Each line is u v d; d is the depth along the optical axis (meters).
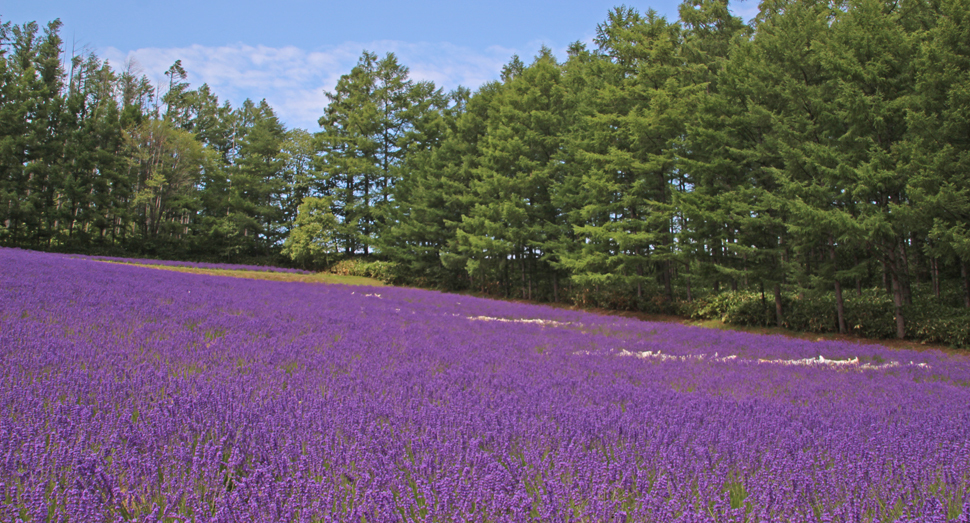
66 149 45.81
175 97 72.38
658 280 32.84
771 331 20.58
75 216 45.44
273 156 57.62
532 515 2.79
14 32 58.28
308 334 9.25
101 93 63.34
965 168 15.68
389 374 6.37
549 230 31.66
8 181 43.28
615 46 28.69
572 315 24.27
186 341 7.16
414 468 3.33
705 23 34.94
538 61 36.47
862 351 14.45
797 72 21.61
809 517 2.91
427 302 25.19
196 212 56.16
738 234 21.84
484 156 35.84
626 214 29.84
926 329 17.20
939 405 6.90
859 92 17.78
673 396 6.41
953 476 3.61
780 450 4.02
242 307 12.10
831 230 17.53
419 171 42.66
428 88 53.09
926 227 16.70
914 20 21.25
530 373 7.66
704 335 17.19
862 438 4.58
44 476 2.83
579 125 30.59
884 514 3.10
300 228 46.91
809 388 7.93
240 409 4.12
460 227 37.94
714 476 3.43
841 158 17.92
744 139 23.14
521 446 3.93
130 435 3.37
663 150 24.86
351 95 54.09
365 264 44.78
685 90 24.25
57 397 4.05
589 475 3.29
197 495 2.75
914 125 16.53
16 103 46.44
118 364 5.36
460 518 2.65
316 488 2.83
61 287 11.08
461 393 5.54
